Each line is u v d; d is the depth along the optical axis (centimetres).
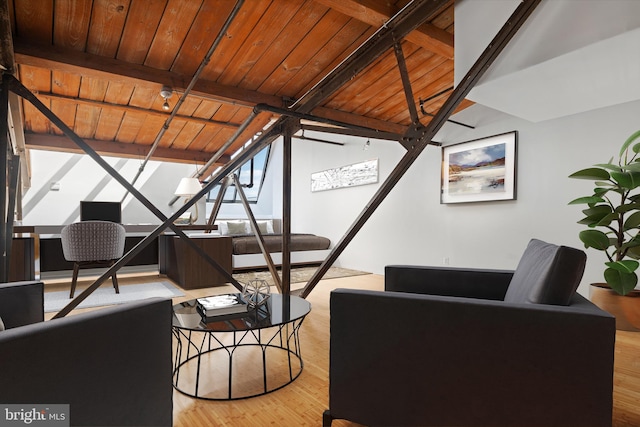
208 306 198
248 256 598
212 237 464
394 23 275
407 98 299
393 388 135
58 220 734
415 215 528
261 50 318
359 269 621
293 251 648
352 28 294
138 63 320
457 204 473
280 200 895
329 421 146
